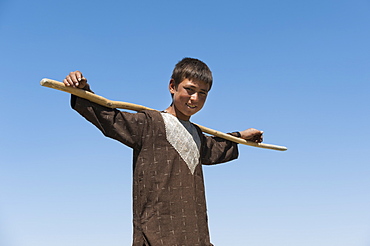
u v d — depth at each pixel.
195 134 3.59
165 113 3.49
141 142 3.30
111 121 3.15
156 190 3.23
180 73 3.48
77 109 3.04
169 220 3.20
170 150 3.35
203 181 3.54
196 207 3.36
